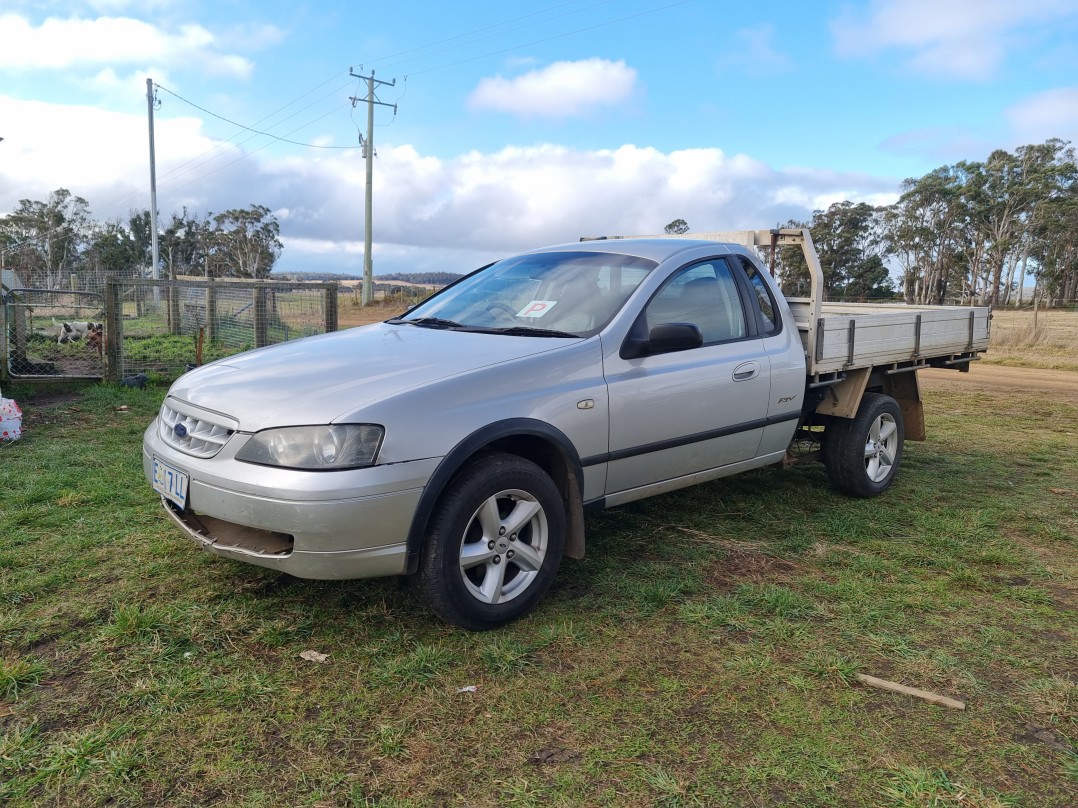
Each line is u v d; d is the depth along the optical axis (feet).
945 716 8.88
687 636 10.69
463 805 7.19
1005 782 7.71
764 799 7.38
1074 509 17.61
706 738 8.33
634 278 13.60
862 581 12.86
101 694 8.78
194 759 7.72
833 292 232.12
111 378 30.45
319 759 7.80
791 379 15.57
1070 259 238.48
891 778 7.72
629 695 9.15
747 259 15.79
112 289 30.30
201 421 10.63
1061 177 226.58
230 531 10.48
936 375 50.11
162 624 10.39
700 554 13.89
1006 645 10.73
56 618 10.56
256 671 9.41
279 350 12.85
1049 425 29.45
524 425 10.85
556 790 7.43
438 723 8.48
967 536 15.46
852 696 9.26
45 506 15.24
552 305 13.53
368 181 130.72
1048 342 72.02
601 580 12.55
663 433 13.10
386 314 107.24
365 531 9.53
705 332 14.23
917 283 249.14
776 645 10.48
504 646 10.11
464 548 10.43
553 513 11.30
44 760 7.59
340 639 10.30
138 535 13.75
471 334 12.89
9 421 20.61
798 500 17.76
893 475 18.80
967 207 233.76
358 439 9.57
